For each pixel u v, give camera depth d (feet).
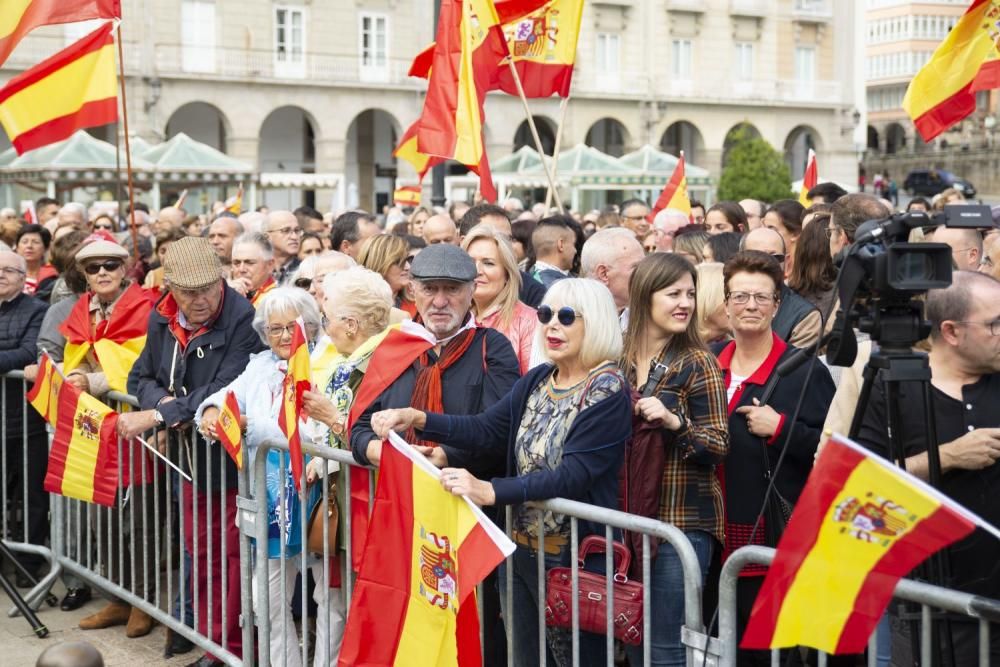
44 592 20.84
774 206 22.71
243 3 107.24
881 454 11.62
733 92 135.74
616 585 11.62
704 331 16.97
